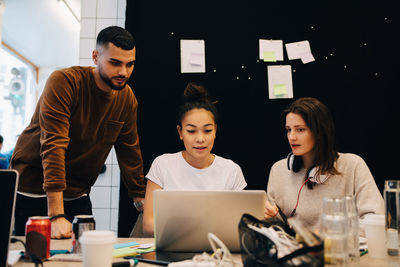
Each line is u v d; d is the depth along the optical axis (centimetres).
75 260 111
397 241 112
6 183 99
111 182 295
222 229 121
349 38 291
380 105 286
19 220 192
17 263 108
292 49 289
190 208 119
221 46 290
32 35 559
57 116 178
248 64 289
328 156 189
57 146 173
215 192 118
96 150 206
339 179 194
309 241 86
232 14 292
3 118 616
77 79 190
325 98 287
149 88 286
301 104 191
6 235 96
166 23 290
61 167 172
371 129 284
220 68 289
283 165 212
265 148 283
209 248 124
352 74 288
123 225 277
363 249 124
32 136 195
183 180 188
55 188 168
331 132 190
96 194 295
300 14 292
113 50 180
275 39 291
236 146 283
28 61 665
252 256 97
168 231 122
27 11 485
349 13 292
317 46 290
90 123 198
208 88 287
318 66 289
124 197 279
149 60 288
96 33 304
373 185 187
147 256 118
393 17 291
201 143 178
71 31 541
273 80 288
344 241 97
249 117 286
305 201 196
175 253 123
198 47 289
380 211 176
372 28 291
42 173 196
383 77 288
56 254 117
